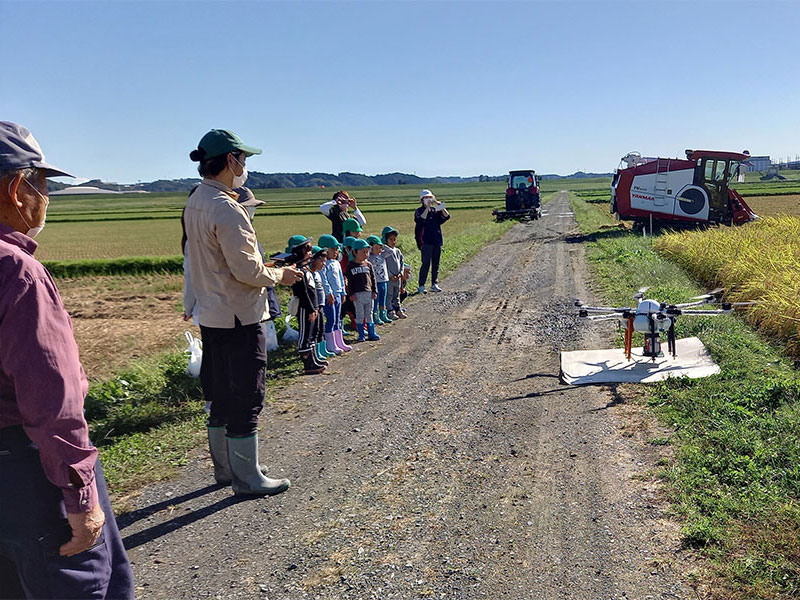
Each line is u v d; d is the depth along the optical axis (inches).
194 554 149.2
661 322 280.8
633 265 593.9
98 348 423.5
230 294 170.1
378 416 245.8
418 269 687.1
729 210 978.7
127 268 927.0
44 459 76.5
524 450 202.8
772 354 282.8
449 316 456.1
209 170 170.1
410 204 3668.8
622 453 193.6
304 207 3651.6
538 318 426.6
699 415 209.9
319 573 138.7
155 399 271.7
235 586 135.0
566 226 1343.5
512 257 814.5
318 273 324.5
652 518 152.9
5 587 84.2
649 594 123.9
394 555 144.6
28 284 75.2
